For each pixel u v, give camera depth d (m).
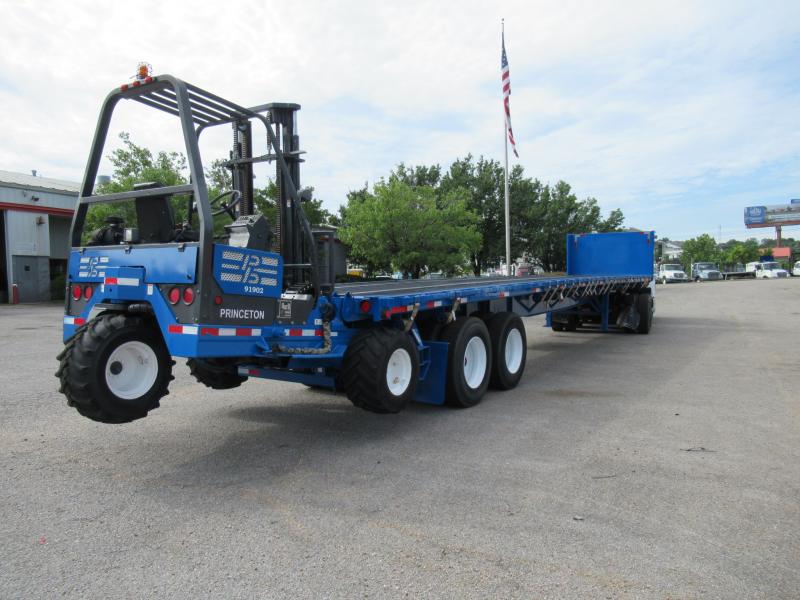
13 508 4.19
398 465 5.09
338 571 3.29
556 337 14.55
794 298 26.66
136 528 3.86
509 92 25.03
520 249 44.53
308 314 5.54
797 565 3.33
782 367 9.72
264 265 5.00
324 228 6.10
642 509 4.10
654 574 3.24
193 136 4.59
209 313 4.47
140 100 5.25
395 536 3.72
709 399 7.49
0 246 30.23
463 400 7.04
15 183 29.25
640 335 14.64
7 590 3.10
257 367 6.34
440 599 3.01
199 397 7.89
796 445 5.55
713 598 3.01
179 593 3.08
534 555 3.46
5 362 10.66
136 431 6.20
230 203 5.65
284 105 6.12
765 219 99.94
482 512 4.07
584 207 44.91
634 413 6.83
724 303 24.61
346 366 5.85
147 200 5.04
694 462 5.08
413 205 29.77
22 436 6.00
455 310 7.11
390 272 33.16
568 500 4.27
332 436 6.00
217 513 4.10
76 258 5.24
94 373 4.46
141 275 4.73
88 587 3.14
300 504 4.24
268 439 5.91
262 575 3.26
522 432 6.08
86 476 4.85
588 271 17.02
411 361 6.24
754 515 3.99
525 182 42.47
